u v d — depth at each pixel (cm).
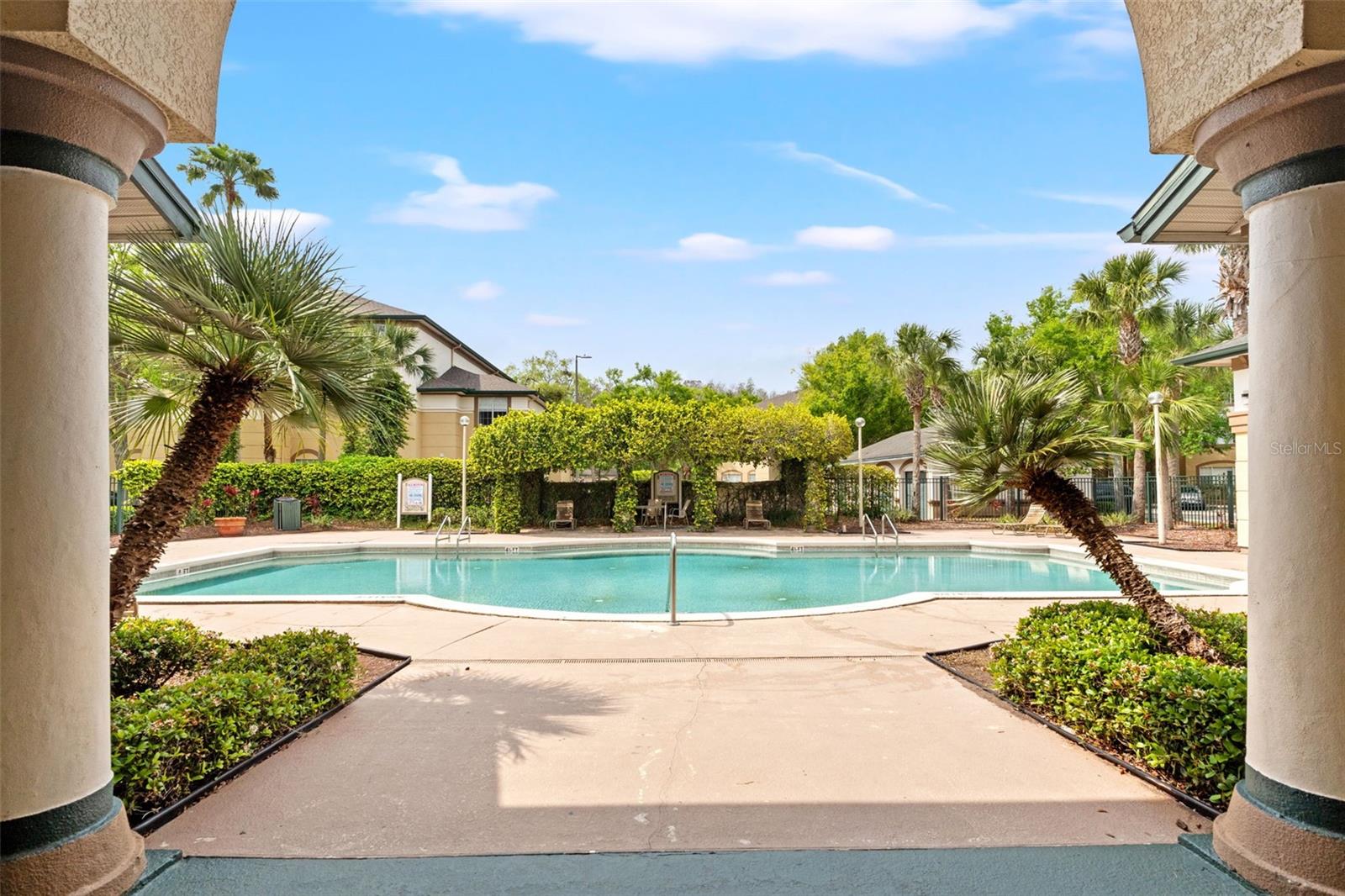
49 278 245
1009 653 515
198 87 301
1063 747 413
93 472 258
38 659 242
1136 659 407
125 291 447
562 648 665
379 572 1468
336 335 498
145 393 570
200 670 507
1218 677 357
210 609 873
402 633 734
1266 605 272
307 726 441
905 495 2644
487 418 3344
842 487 2331
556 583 1334
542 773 377
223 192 2689
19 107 240
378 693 524
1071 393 556
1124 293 2339
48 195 246
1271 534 269
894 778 370
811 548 1761
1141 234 558
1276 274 268
